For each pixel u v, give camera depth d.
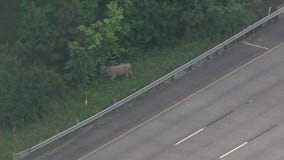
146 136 114.38
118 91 121.94
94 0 126.81
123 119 117.38
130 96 118.94
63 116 118.06
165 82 123.31
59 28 121.25
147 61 127.75
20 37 123.06
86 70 121.94
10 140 114.38
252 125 115.06
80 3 123.38
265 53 127.50
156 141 113.44
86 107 119.44
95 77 124.31
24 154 110.50
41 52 120.19
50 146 113.25
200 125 115.62
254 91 120.75
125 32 127.12
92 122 117.00
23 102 115.44
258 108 117.81
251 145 111.75
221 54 127.81
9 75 115.38
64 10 120.88
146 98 120.69
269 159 109.31
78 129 115.88
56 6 121.94
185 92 121.44
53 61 121.44
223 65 125.81
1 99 114.81
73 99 120.88
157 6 126.94
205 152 111.19
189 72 125.00
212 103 119.19
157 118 117.25
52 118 117.69
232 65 125.69
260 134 113.44
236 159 109.62
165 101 120.00
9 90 114.94
